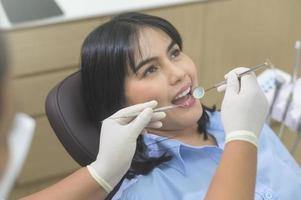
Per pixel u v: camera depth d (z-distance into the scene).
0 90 0.39
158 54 1.01
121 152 0.93
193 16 1.94
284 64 2.32
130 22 1.03
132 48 1.00
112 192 1.00
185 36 1.99
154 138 1.06
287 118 1.40
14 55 0.41
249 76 1.00
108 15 1.75
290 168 1.15
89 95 1.10
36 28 1.67
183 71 1.04
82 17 1.72
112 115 1.02
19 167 0.47
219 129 1.19
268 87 1.45
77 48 1.77
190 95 1.06
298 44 1.52
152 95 1.02
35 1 1.79
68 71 1.81
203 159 1.09
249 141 0.87
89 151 1.09
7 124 0.40
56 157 1.96
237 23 2.08
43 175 1.98
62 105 1.11
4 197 0.48
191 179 1.05
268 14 2.12
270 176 1.11
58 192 0.93
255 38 2.18
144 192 0.99
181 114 1.06
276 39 2.23
